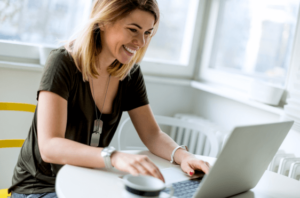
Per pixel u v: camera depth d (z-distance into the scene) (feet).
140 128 3.73
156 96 6.56
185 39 6.92
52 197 3.02
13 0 5.12
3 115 5.13
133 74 3.77
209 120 6.51
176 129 6.55
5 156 5.28
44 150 2.76
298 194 2.85
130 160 2.50
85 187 2.35
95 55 3.32
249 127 2.11
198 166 2.94
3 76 5.03
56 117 2.92
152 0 3.15
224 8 6.56
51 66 3.13
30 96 5.28
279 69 5.43
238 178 2.44
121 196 2.31
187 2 6.79
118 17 3.06
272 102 5.15
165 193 2.19
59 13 5.51
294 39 5.12
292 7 5.26
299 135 4.78
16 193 3.26
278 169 4.38
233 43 6.35
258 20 5.86
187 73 6.95
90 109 3.38
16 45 5.19
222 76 6.47
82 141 3.44
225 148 2.06
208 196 2.31
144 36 3.23
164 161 3.23
